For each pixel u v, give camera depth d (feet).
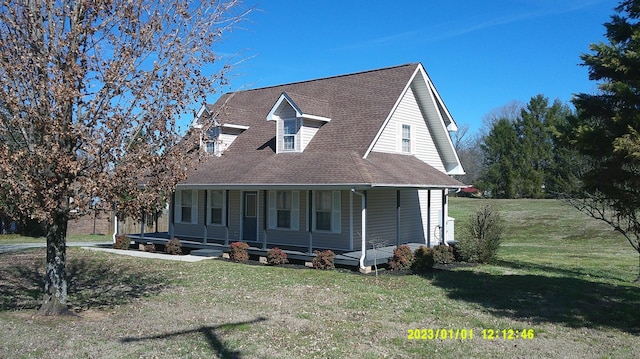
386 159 62.90
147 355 23.79
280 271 51.31
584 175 30.50
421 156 74.02
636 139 26.40
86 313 32.89
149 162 29.84
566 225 107.76
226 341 26.17
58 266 32.32
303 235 62.95
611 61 28.63
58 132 27.35
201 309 33.83
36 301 37.17
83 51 30.17
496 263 60.80
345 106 69.46
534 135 172.04
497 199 168.04
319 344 25.93
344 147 60.80
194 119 33.30
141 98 30.66
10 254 65.67
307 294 39.14
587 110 30.71
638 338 27.58
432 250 58.03
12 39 28.37
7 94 27.14
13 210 28.55
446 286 43.42
